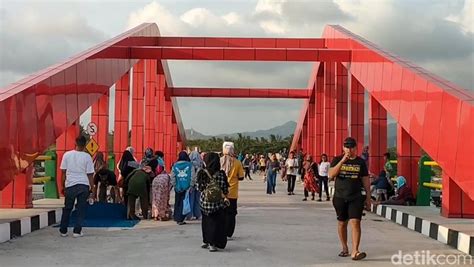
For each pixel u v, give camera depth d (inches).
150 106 1558.8
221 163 465.4
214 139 3806.6
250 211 718.5
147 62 1563.7
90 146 828.0
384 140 935.0
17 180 595.5
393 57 778.2
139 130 1327.5
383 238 492.7
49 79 613.0
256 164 2454.5
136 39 1077.8
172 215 647.8
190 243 450.3
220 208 413.7
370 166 931.3
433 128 569.6
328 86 1373.0
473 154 463.8
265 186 1358.3
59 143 776.3
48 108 609.0
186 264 362.9
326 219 628.7
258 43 1252.5
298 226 561.9
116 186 674.8
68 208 481.7
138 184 615.5
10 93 513.0
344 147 389.4
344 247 396.5
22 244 438.0
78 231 482.0
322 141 1523.1
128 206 616.1
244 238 477.4
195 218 618.8
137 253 402.3
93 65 804.0
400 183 724.7
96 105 1008.2
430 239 491.2
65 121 672.4
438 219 544.7
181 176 581.6
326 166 904.3
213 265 360.2
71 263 364.2
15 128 509.7
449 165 520.7
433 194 795.4
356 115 1067.3
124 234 502.3
